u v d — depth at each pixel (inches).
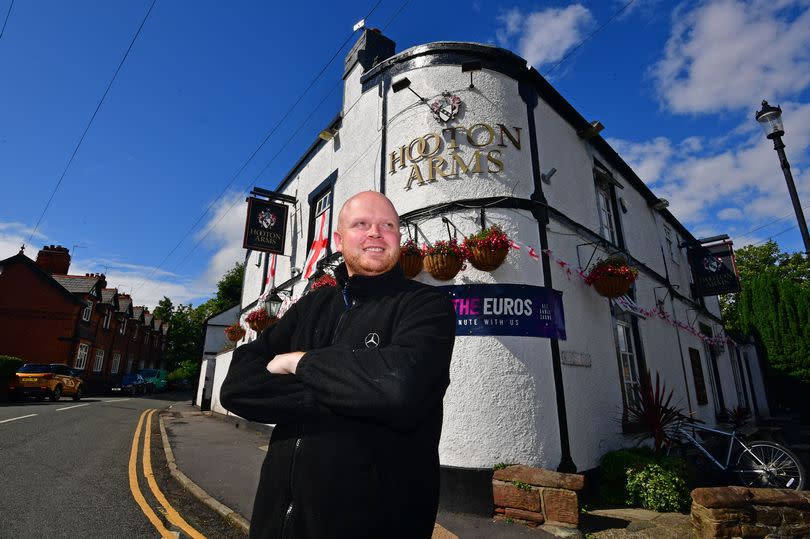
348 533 42.4
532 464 206.1
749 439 319.6
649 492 209.2
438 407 51.3
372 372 43.9
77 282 1190.9
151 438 367.9
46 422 414.3
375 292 57.2
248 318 410.6
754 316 642.8
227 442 355.9
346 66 367.6
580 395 241.4
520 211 246.8
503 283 229.3
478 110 261.1
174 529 168.1
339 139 365.4
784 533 161.5
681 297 452.8
